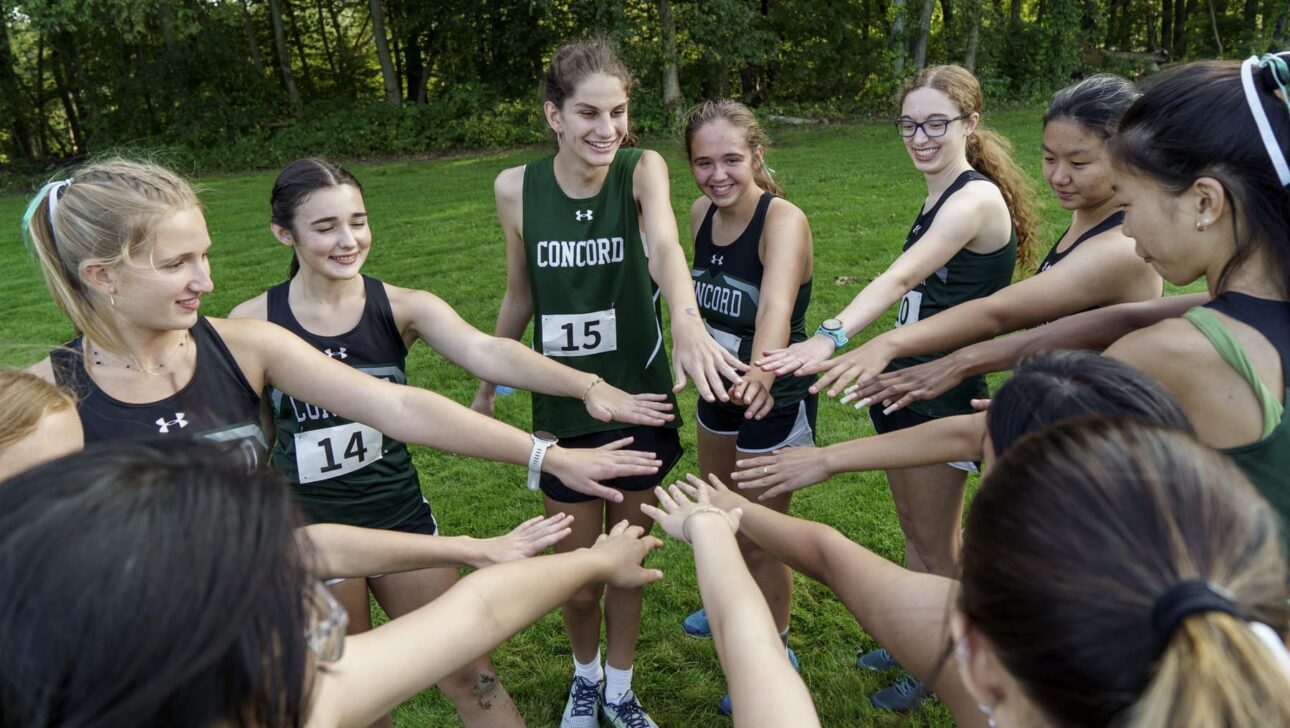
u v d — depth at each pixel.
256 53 24.44
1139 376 1.25
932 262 2.83
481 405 3.52
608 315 3.12
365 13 28.20
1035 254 3.45
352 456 2.62
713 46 21.00
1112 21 31.16
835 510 4.47
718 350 2.52
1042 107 23.62
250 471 0.89
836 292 7.86
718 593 1.50
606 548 1.83
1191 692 0.77
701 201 3.34
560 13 23.20
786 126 22.25
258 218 13.68
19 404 1.49
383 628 1.38
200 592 0.75
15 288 9.93
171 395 1.95
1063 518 0.89
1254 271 1.50
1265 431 1.46
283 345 2.09
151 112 23.39
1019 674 0.93
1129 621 0.83
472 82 23.72
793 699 1.24
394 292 2.71
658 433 3.19
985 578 0.95
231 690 0.78
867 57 24.33
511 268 3.30
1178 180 1.50
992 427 1.33
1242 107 1.45
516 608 1.53
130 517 0.76
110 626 0.72
